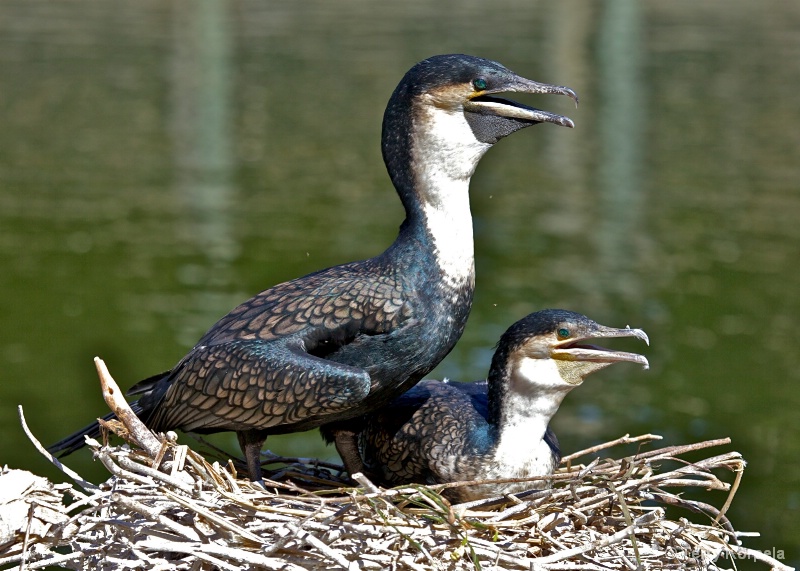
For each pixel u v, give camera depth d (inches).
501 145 1357.0
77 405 624.7
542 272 861.8
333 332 271.7
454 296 279.7
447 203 280.5
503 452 277.9
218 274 832.3
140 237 935.0
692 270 860.0
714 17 2282.2
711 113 1444.4
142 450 254.8
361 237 925.8
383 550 231.6
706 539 259.9
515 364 277.0
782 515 506.3
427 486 247.0
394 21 2202.3
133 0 2522.1
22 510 245.1
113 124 1400.1
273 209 1023.0
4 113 1444.4
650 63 1777.8
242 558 225.5
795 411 619.8
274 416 265.4
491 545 236.5
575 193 1103.6
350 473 293.0
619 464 268.7
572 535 247.9
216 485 241.3
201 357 272.4
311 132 1360.7
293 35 2075.5
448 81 277.6
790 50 1893.5
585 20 2210.9
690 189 1094.4
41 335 714.2
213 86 1636.3
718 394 644.7
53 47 1935.3
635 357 273.4
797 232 943.7
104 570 239.6
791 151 1233.4
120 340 699.4
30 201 1041.5
